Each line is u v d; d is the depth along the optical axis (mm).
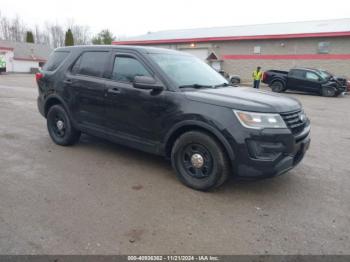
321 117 9727
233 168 3496
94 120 4758
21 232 2812
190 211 3303
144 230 2914
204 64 5066
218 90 4062
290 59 25219
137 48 4355
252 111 3371
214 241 2785
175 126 3826
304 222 3148
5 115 8219
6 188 3705
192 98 3699
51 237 2754
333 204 3561
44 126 6980
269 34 25625
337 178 4359
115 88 4348
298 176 4398
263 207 3439
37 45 49562
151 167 4539
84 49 5008
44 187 3762
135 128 4254
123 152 5188
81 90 4812
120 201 3469
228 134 3414
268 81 19109
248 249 2686
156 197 3598
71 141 5340
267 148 3346
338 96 17141
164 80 3943
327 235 2924
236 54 27672
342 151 5773
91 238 2762
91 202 3420
